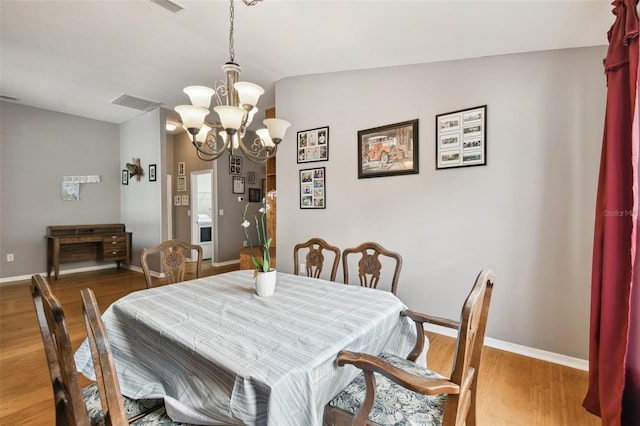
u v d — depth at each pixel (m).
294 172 3.56
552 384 1.93
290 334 1.19
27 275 4.75
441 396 1.16
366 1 1.85
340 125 3.19
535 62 2.22
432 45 2.31
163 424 1.06
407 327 1.55
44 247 4.92
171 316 1.37
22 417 1.66
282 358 1.00
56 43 2.69
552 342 2.21
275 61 2.98
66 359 0.80
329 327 1.26
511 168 2.31
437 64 2.62
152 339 1.29
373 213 2.99
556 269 2.18
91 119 5.39
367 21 2.07
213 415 0.99
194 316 1.38
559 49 2.13
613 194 1.50
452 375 0.95
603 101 2.02
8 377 2.05
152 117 4.89
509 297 2.35
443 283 2.62
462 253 2.53
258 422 0.89
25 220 4.74
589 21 1.76
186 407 1.05
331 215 3.27
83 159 5.31
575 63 2.09
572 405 1.73
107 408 0.79
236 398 0.92
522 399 1.79
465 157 2.48
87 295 0.85
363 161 3.03
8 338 2.63
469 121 2.46
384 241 2.92
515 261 2.32
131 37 2.56
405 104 2.78
